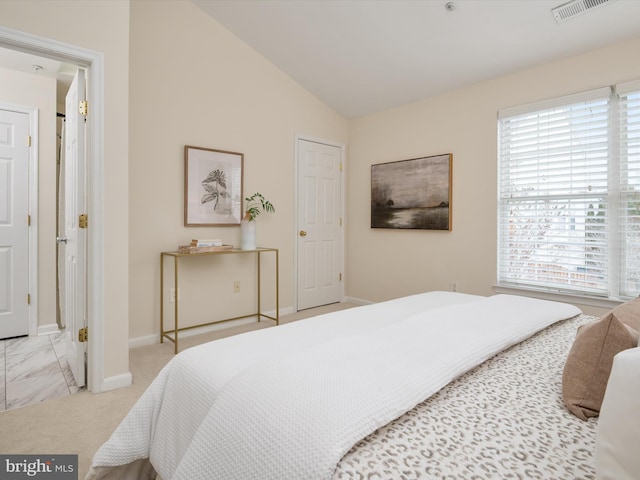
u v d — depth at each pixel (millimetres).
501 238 3285
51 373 2430
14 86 3098
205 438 889
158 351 2855
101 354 2143
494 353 1193
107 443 1196
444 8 2621
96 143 2090
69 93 2453
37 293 3240
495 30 2707
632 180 2584
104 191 2125
